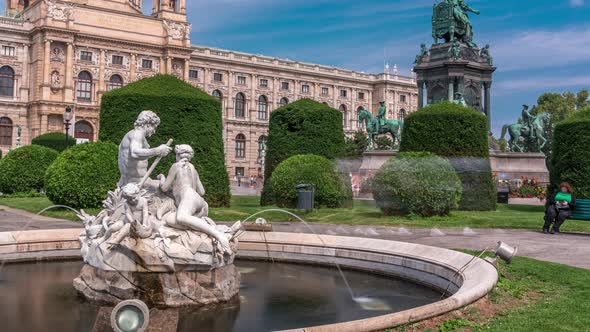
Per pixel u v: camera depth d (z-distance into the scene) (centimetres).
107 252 748
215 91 9406
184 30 8575
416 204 2066
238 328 669
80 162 2277
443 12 3553
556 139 2402
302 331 496
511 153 3822
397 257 1032
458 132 2530
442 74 3509
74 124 7588
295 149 2850
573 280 920
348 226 1875
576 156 2289
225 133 9450
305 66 10400
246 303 796
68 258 1141
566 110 9244
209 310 746
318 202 2377
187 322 691
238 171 9569
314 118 2881
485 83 3616
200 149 2486
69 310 723
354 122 11056
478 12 3622
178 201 795
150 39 8356
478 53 3616
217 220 2000
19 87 7525
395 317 570
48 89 7375
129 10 8656
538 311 700
